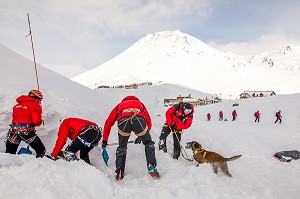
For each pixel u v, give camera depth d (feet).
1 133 18.39
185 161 20.80
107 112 30.48
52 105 20.04
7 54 29.48
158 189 14.12
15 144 16.11
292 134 38.19
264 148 26.94
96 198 12.44
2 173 11.45
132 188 14.15
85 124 16.05
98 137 16.31
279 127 60.13
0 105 18.58
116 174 16.57
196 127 46.85
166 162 19.08
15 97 19.25
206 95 496.64
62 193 11.40
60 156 16.39
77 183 12.30
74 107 23.30
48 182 11.42
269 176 18.80
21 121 15.89
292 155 22.63
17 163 13.42
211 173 16.19
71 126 15.97
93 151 19.02
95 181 13.14
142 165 18.44
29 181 11.22
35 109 16.11
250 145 28.40
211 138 32.22
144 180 15.90
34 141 16.48
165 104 293.23
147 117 17.40
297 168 20.17
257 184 16.12
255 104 141.69
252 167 20.81
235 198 14.03
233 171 19.36
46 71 32.63
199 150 19.07
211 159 18.30
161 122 41.52
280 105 122.21
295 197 15.15
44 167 12.10
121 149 16.47
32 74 27.50
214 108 156.56
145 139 16.78
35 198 10.64
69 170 12.64
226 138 32.45
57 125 20.06
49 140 19.71
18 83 22.29
